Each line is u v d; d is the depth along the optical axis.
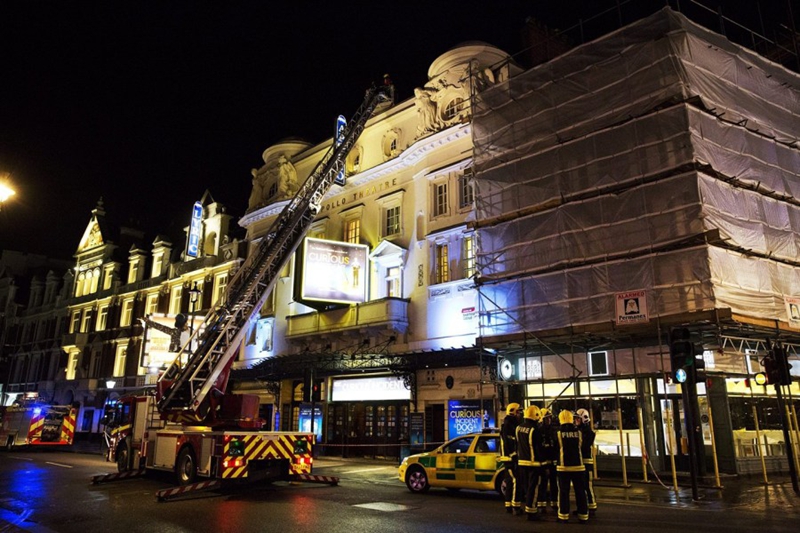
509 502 11.18
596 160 18.03
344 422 26.91
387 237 27.02
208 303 36.88
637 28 18.16
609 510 11.56
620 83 18.12
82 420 45.88
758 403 18.14
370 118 29.62
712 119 17.02
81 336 48.00
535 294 18.75
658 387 17.48
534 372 20.03
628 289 16.62
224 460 13.76
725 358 17.55
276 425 30.02
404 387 24.61
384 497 13.49
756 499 12.88
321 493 14.15
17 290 60.31
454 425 22.30
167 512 11.32
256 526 9.80
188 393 17.50
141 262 45.53
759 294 16.11
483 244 20.72
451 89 25.17
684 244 15.71
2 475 18.20
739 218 16.58
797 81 20.59
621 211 17.23
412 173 26.59
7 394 55.78
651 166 16.88
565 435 10.39
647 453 16.91
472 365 22.03
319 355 26.64
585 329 17.06
